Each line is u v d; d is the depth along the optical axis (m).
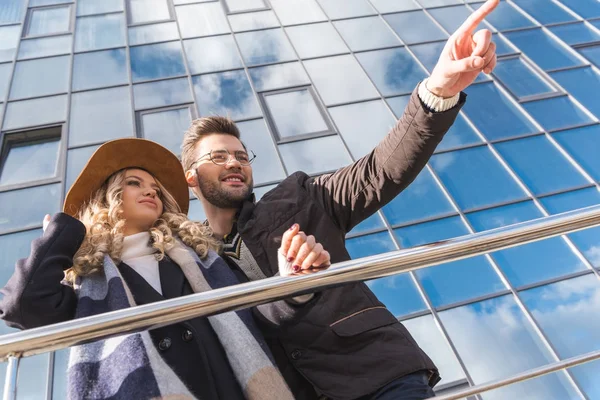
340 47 11.99
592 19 13.12
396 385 1.83
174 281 1.93
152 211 2.19
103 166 2.31
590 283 8.03
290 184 2.45
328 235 2.30
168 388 1.56
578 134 10.34
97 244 1.96
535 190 9.39
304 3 13.07
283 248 1.66
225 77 10.97
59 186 8.69
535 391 6.91
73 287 1.95
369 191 2.31
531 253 8.34
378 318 2.01
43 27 12.06
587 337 7.37
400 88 11.08
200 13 12.55
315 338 1.93
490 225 8.86
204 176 2.61
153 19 12.33
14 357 1.34
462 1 13.55
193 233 2.17
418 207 9.03
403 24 12.78
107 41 11.68
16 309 1.69
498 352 7.19
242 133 9.82
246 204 2.40
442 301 7.71
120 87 10.61
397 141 2.22
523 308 7.69
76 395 1.57
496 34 12.84
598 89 11.24
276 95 10.67
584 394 6.85
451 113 2.13
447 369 7.00
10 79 10.65
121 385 1.56
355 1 13.27
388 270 1.63
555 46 12.43
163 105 10.28
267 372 1.73
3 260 7.66
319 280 1.56
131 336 1.65
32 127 9.70
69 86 10.57
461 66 1.91
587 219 1.80
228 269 2.09
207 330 1.83
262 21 12.48
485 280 8.00
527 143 10.16
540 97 11.10
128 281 1.88
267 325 1.95
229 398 1.68
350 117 10.34
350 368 1.87
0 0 12.66
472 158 9.87
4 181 8.77
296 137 9.84
